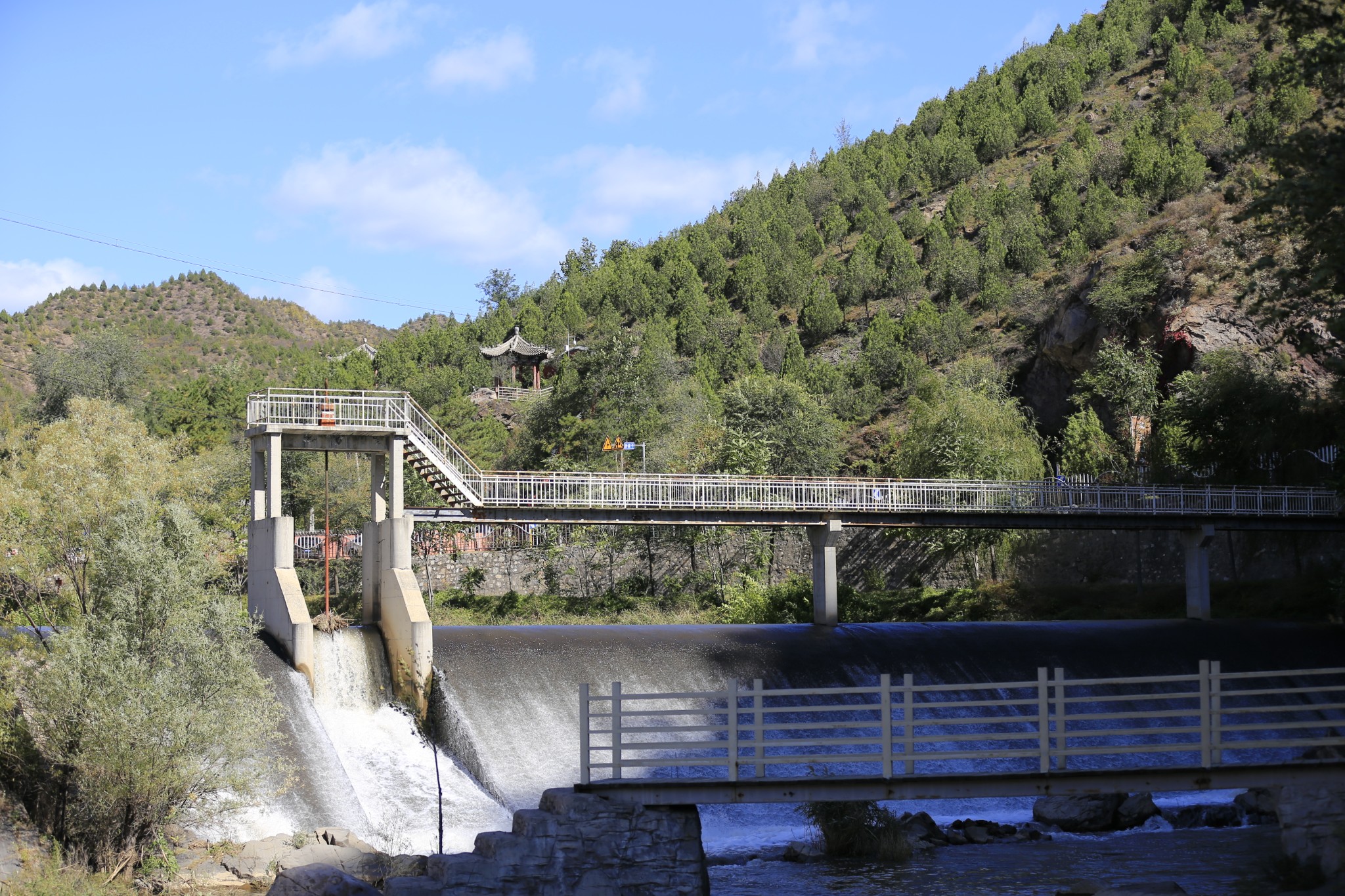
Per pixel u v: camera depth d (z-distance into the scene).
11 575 40.03
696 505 51.06
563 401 103.19
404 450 46.94
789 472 90.38
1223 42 150.12
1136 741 43.12
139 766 28.42
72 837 29.23
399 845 34.00
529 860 22.62
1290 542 64.94
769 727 23.92
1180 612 62.41
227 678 30.73
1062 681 24.45
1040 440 90.38
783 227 161.75
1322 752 41.84
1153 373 80.31
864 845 33.03
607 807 23.12
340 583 75.50
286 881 25.53
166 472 52.91
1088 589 67.31
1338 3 30.70
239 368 128.88
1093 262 97.88
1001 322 117.62
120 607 30.59
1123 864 31.34
